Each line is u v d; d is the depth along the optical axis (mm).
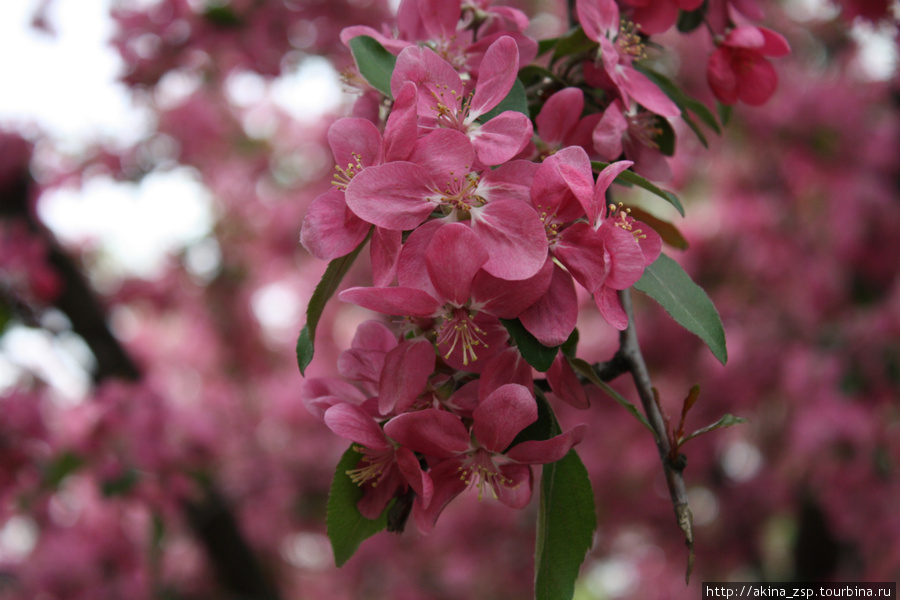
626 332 1281
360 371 1180
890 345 4242
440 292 998
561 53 1396
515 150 1062
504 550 6195
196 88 4965
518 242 994
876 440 4273
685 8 1463
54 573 4199
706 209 5559
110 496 3682
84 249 5078
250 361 6074
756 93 1632
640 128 1459
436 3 1365
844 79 4969
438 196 1027
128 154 4723
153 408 3895
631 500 5938
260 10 4227
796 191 5191
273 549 5906
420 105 1123
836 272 4746
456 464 1078
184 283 5648
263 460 5613
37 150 4062
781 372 4910
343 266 1098
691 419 5305
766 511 5508
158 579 4348
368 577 6289
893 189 4566
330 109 5496
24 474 3729
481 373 1083
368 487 1188
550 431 1095
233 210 5723
